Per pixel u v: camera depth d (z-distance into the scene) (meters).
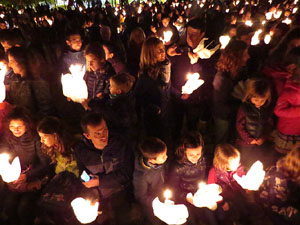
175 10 10.05
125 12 13.84
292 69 2.90
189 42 3.92
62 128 2.87
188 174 2.80
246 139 3.08
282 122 2.91
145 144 2.42
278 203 2.61
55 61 5.11
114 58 4.27
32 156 2.89
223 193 2.84
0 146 2.89
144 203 2.76
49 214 2.77
